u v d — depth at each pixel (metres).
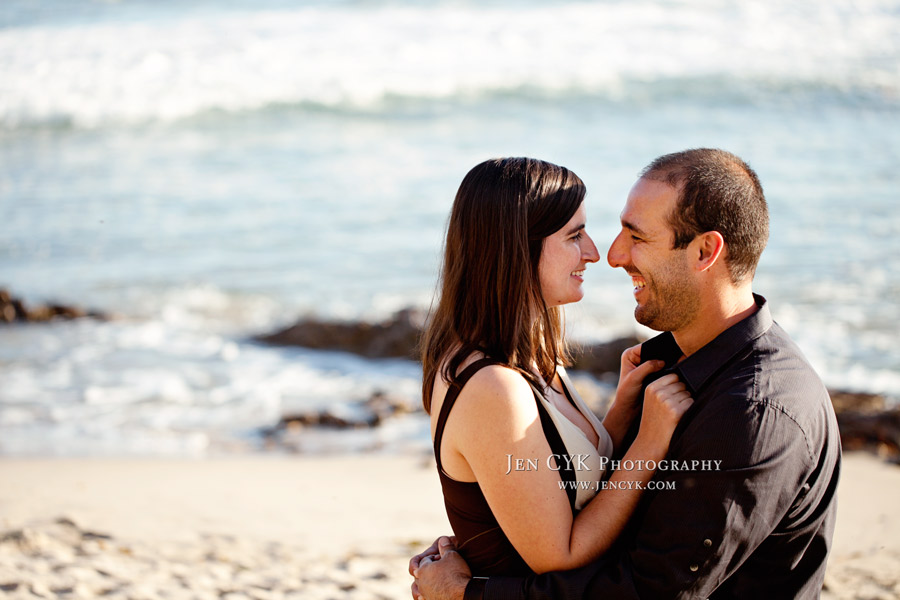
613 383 9.91
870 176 19.27
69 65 29.44
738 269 2.59
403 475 7.55
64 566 4.95
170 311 12.87
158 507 6.47
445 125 25.27
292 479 7.40
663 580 2.41
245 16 36.59
